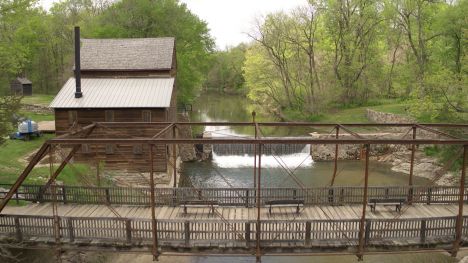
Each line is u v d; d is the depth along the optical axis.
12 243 15.65
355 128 47.47
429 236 15.57
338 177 35.34
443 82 33.41
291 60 60.81
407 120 43.22
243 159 41.84
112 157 30.50
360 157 41.88
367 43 57.28
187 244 15.12
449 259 19.75
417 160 38.16
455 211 19.09
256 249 15.13
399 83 50.72
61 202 19.64
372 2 55.47
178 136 34.72
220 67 110.44
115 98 30.72
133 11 52.06
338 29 57.84
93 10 78.25
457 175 32.53
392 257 20.09
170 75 35.47
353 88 59.38
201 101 90.00
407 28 49.16
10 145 32.72
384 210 19.17
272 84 63.06
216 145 42.53
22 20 29.44
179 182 33.53
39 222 17.39
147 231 15.34
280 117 61.53
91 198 19.91
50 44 66.25
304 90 60.75
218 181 34.03
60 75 70.38
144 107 29.77
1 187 21.34
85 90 31.78
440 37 45.66
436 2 45.94
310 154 42.94
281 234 16.20
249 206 19.45
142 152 30.45
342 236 15.59
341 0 55.62
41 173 25.53
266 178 34.97
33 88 69.25
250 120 61.31
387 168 38.25
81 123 30.28
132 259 19.50
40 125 39.94
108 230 15.53
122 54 36.25
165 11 52.97
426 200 20.06
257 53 64.12
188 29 53.47
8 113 22.14
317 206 19.44
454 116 33.94
